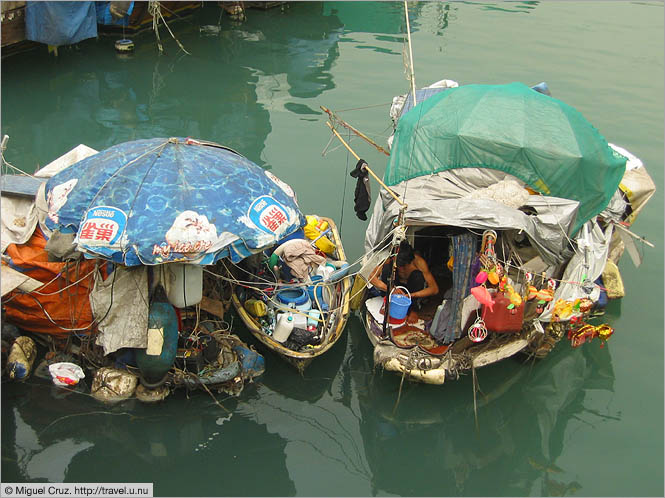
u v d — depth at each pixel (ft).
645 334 30.42
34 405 25.23
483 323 25.09
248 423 25.54
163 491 22.71
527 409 26.78
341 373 28.04
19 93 48.67
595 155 27.86
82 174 25.22
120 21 55.52
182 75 53.67
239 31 63.10
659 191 40.65
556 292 26.76
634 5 74.43
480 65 56.44
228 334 27.66
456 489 23.67
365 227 36.37
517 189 26.53
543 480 23.94
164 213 23.41
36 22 49.49
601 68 56.59
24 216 26.99
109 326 24.89
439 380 25.46
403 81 53.42
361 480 23.73
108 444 24.22
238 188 24.95
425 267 27.94
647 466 24.39
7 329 26.45
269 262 30.12
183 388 26.05
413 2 72.79
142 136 44.16
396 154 29.09
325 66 56.24
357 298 29.07
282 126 46.34
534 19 69.00
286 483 23.35
